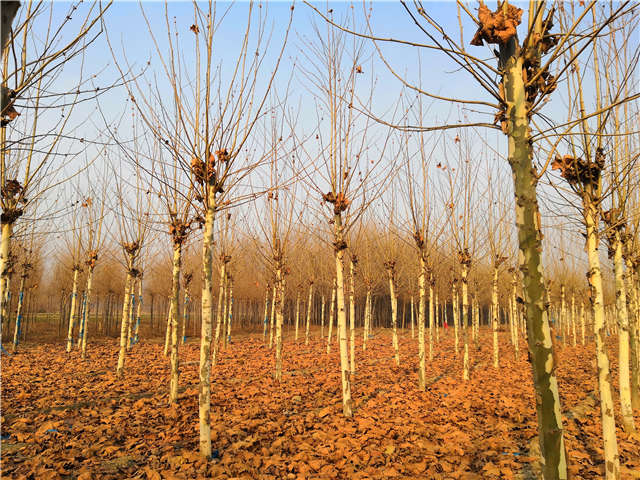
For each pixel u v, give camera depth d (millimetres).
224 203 5742
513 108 2982
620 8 2609
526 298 2805
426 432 6129
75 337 24359
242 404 7867
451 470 4887
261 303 34500
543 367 2707
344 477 4660
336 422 6559
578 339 24328
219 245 13906
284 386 9680
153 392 9125
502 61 3119
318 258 21266
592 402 8305
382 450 5434
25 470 4629
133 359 14844
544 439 2678
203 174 5500
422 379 9328
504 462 4988
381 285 26828
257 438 5719
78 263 16453
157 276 27062
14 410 7121
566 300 23328
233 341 22906
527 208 2844
